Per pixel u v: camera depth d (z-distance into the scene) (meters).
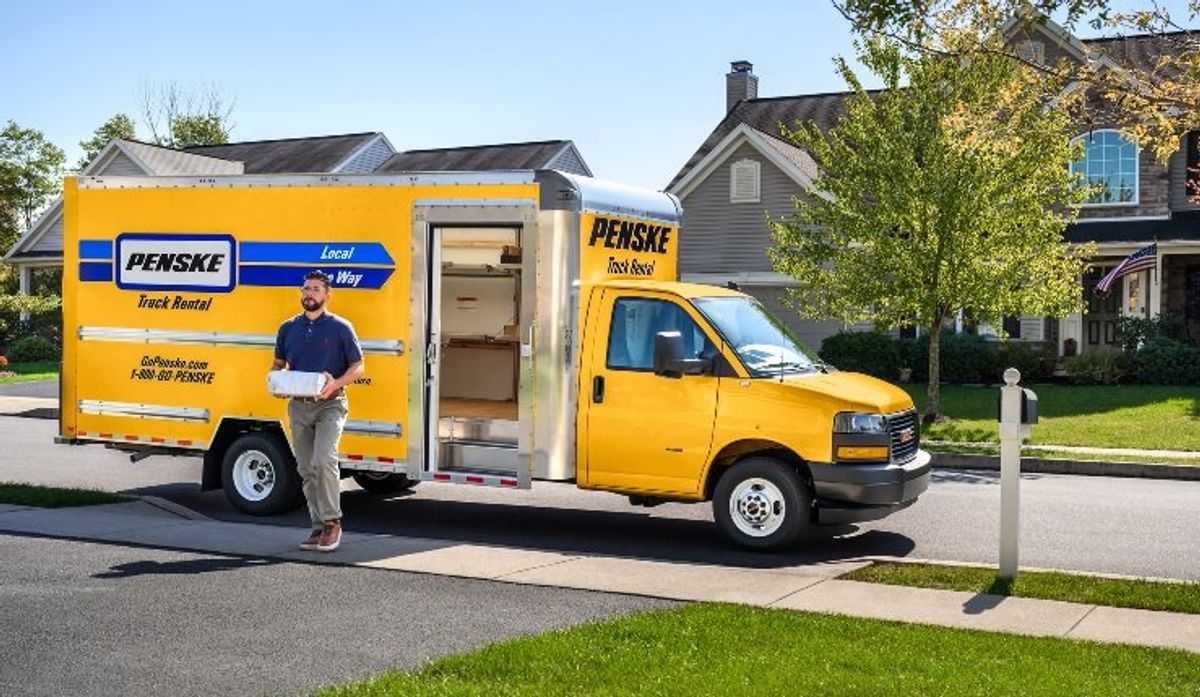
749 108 39.22
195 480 15.57
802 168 33.09
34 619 7.90
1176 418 22.03
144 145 43.16
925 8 9.53
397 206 11.82
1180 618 8.19
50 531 11.09
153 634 7.57
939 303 22.36
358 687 6.28
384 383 11.91
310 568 9.66
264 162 45.06
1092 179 31.22
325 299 10.44
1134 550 11.23
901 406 11.26
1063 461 17.67
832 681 6.35
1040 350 29.61
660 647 7.07
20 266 45.06
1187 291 31.25
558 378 11.27
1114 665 6.89
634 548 11.09
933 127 21.83
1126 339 28.73
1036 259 22.08
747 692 6.15
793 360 11.46
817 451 10.61
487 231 12.99
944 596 8.79
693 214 34.62
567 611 8.27
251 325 12.48
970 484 15.88
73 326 13.36
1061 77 10.59
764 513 10.79
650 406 11.09
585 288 11.36
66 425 13.42
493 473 11.72
